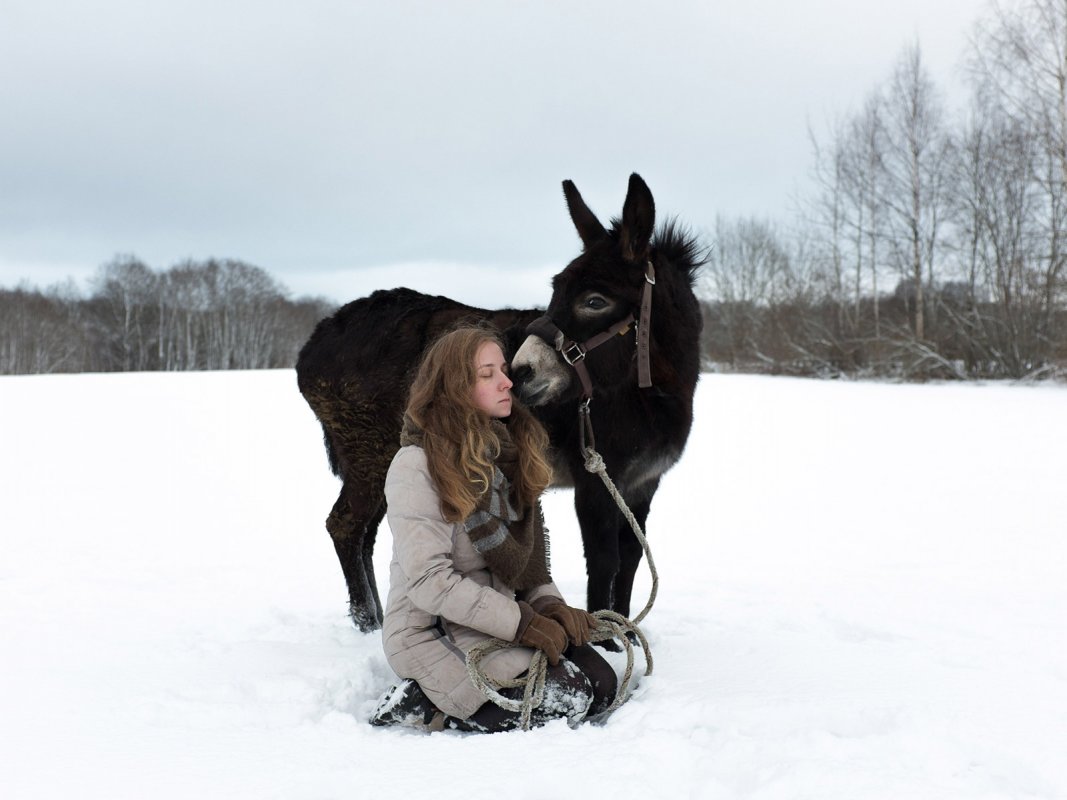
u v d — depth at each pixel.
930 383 23.72
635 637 3.48
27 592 4.65
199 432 12.73
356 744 2.40
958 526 6.20
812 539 5.98
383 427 3.87
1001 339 24.05
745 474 8.82
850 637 3.63
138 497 7.96
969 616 3.97
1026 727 2.39
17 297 64.31
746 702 2.60
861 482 8.17
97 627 3.93
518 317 3.77
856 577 4.86
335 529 3.95
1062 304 22.41
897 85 26.78
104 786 2.15
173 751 2.38
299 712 2.74
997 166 24.44
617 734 2.40
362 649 3.49
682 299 3.44
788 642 3.43
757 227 42.91
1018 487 7.64
